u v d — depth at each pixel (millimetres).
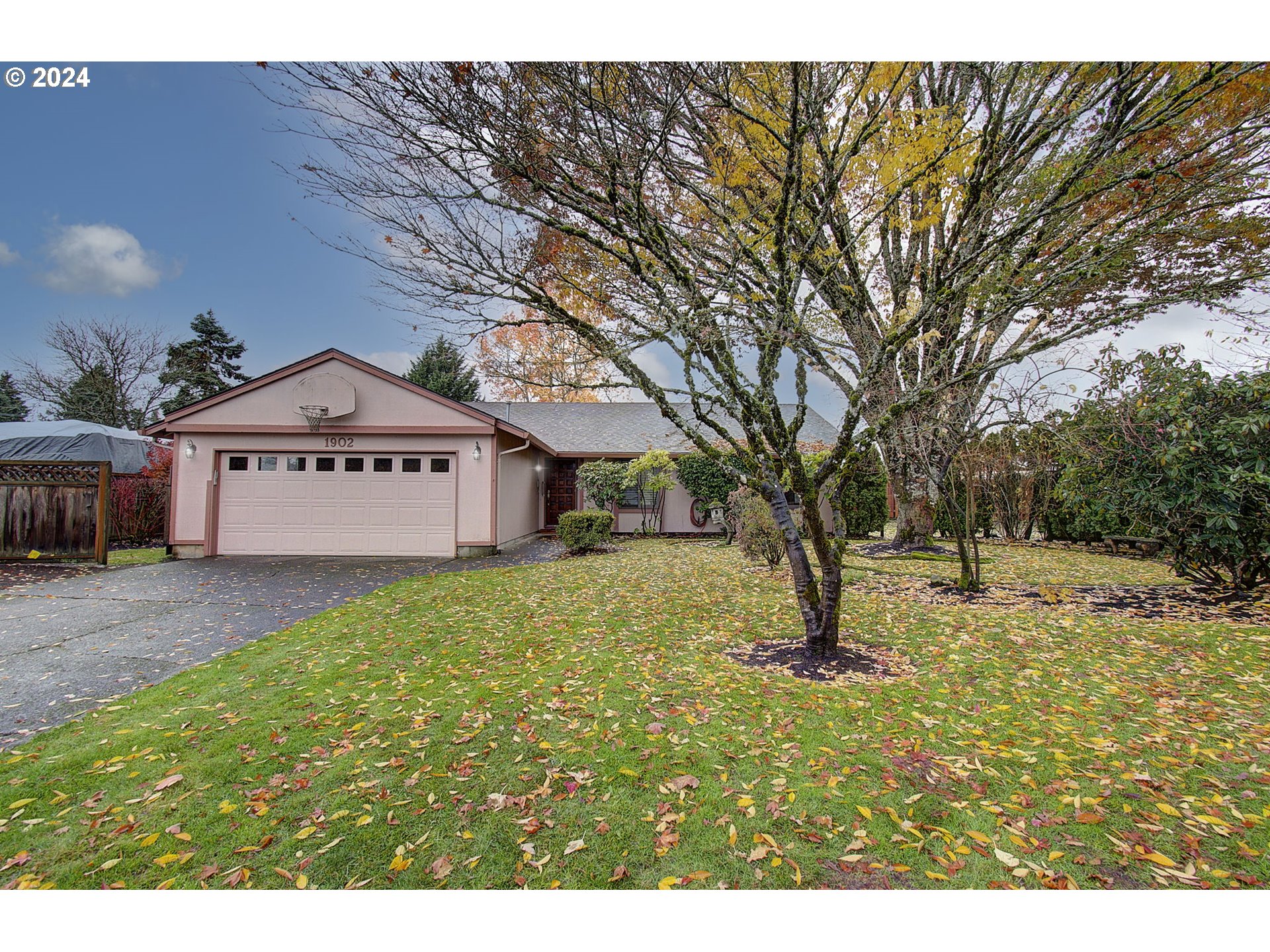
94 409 26547
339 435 11047
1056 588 6980
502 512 11875
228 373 31422
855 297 5223
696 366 4324
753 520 8555
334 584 7910
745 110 4016
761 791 2576
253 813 2432
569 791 2588
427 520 11016
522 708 3533
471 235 4059
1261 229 5281
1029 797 2494
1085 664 4262
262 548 10922
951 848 2178
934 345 6492
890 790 2568
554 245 4359
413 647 4879
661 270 4207
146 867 2109
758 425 4473
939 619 5707
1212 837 2203
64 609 6387
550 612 6227
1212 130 4438
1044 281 4387
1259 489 5395
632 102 3787
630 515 15617
